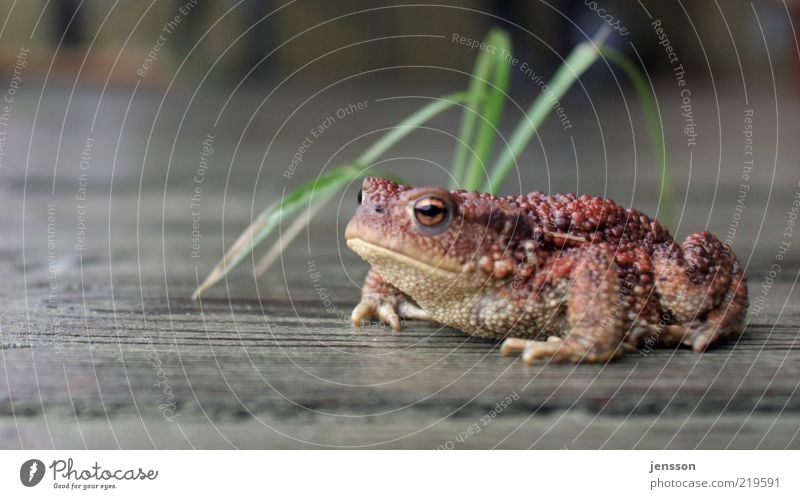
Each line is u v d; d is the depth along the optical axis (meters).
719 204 0.62
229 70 1.35
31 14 1.30
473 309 0.38
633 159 0.84
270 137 0.98
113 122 1.04
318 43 1.34
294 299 0.43
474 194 0.38
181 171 0.77
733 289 0.38
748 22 1.34
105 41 1.33
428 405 0.35
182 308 0.41
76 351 0.38
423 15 1.33
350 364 0.37
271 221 0.41
